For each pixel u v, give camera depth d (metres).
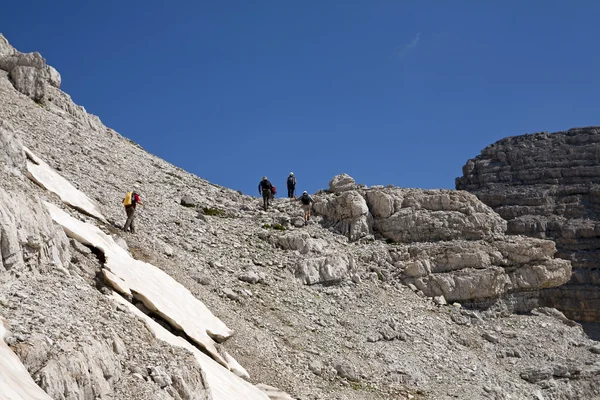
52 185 24.53
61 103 44.28
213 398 15.37
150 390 12.53
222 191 45.66
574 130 67.75
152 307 18.78
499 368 33.19
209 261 30.41
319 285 34.00
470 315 37.34
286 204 44.31
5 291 12.63
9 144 22.75
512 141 69.56
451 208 43.75
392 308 34.66
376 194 43.06
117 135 49.72
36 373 10.28
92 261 18.83
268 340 24.72
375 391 25.16
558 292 54.09
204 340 19.92
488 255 40.53
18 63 41.84
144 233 28.69
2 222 13.48
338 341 28.48
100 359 11.92
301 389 22.03
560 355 36.19
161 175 42.53
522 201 61.72
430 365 29.97
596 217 59.09
